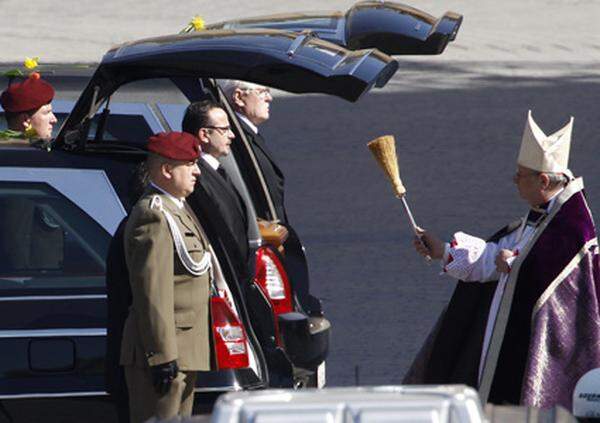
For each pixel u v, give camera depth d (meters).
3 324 21.34
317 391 11.71
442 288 42.09
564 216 23.91
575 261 23.77
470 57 100.00
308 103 83.75
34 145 22.61
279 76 22.50
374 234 49.97
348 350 35.47
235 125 27.17
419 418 10.79
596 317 23.70
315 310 27.17
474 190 58.06
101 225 21.78
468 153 67.00
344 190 58.59
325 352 25.80
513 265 23.78
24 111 25.77
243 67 22.59
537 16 119.69
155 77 23.42
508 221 51.88
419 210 54.16
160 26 113.88
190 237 21.23
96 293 21.61
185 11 121.12
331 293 41.56
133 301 20.94
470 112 78.81
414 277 43.50
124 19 117.50
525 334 23.84
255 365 21.86
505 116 77.31
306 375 24.78
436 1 126.88
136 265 20.69
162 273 20.72
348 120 77.19
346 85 22.12
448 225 51.38
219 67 22.77
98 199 21.89
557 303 23.66
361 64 22.30
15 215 21.86
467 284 24.98
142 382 21.03
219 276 21.92
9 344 21.28
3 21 116.50
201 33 23.58
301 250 27.50
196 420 13.02
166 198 21.22
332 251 47.22
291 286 25.14
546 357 23.58
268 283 24.70
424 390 11.57
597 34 110.56
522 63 97.31
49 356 21.33
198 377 21.58
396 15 29.14
